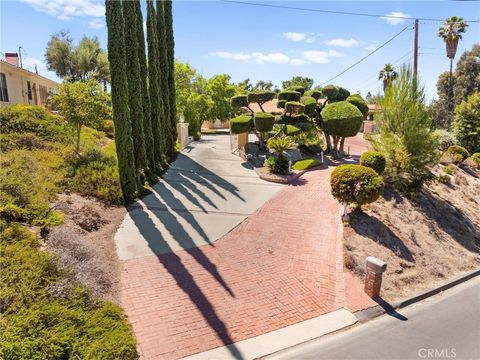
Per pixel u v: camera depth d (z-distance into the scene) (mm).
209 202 14047
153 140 17781
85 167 13469
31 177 11258
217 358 6160
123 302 7484
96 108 14594
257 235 11367
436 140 16031
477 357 6691
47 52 37188
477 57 48719
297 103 22422
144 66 16891
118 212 12078
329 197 15422
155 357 6051
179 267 9070
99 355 5434
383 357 6512
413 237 12336
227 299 7938
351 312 7988
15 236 7730
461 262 11766
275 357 6320
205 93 40125
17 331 5414
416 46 21469
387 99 16156
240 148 23750
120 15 12617
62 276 7098
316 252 10484
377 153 14391
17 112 16031
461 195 18750
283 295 8312
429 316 8266
